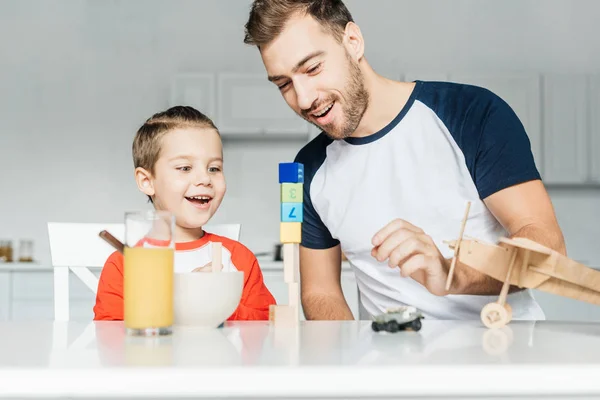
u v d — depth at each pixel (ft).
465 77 13.96
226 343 2.47
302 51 4.08
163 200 4.92
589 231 14.61
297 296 3.14
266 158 14.87
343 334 2.77
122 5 14.99
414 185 4.62
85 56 14.92
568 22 14.96
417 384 1.86
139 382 1.84
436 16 14.96
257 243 14.79
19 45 14.88
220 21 15.05
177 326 2.98
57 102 14.85
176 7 15.03
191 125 4.92
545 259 2.82
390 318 2.81
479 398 1.87
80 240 4.60
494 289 3.53
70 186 14.78
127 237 2.71
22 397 1.84
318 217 5.00
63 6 14.94
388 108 4.65
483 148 4.42
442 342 2.48
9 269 12.20
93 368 1.89
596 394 1.88
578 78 13.76
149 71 14.97
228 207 14.82
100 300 4.29
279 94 13.84
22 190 14.70
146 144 4.99
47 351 2.25
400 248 3.09
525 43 14.94
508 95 13.84
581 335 2.70
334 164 4.85
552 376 1.88
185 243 4.87
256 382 1.84
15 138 14.76
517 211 4.21
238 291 3.00
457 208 4.56
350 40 4.36
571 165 13.75
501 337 2.64
